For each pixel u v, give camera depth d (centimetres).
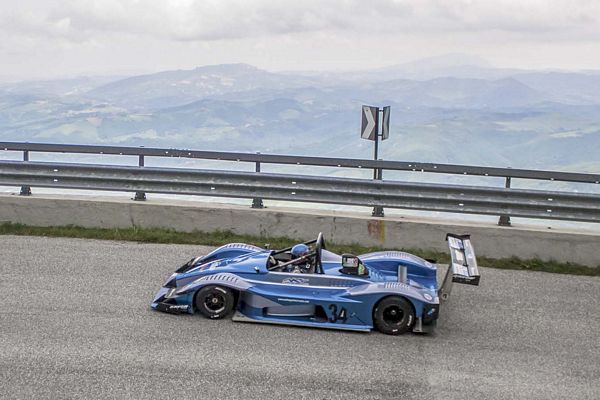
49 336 691
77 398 557
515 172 1116
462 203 1124
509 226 1126
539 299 913
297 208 1201
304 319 775
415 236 1130
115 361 635
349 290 770
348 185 1155
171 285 818
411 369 655
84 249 1058
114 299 823
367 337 745
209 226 1177
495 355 705
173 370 621
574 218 1096
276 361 656
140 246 1093
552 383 637
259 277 793
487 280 995
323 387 602
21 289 845
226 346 689
